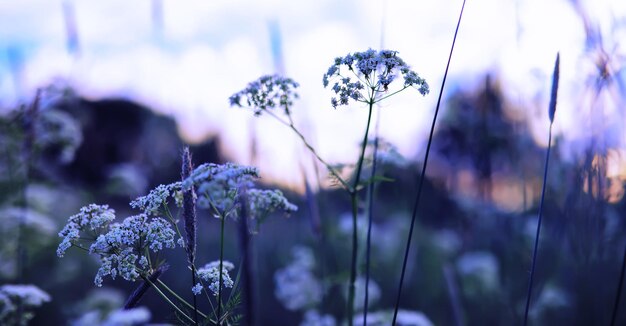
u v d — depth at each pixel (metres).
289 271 0.99
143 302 1.15
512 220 0.99
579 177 0.75
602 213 0.74
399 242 1.22
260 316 1.16
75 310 0.99
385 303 1.08
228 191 0.58
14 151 0.99
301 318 1.16
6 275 0.95
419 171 1.08
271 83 0.66
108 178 1.50
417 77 0.62
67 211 1.43
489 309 0.99
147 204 0.61
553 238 0.86
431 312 1.02
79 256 1.23
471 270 1.05
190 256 0.58
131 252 0.58
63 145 1.12
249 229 0.61
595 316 0.83
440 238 1.28
